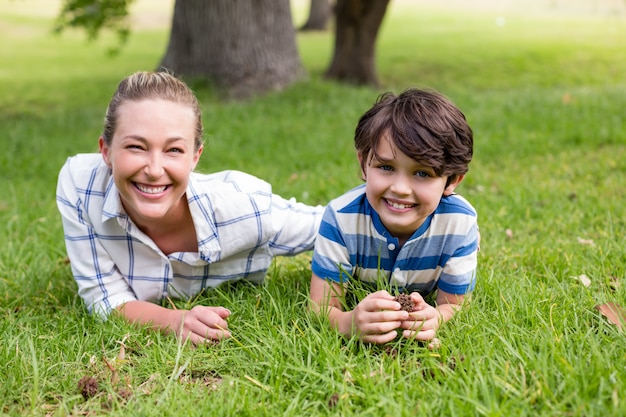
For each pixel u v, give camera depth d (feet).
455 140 7.84
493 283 9.44
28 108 34.19
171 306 9.86
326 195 15.37
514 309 8.66
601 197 14.11
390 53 54.85
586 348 7.67
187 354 8.08
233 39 30.09
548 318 8.39
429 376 7.29
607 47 54.29
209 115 24.54
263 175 17.40
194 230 9.40
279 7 30.73
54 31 35.24
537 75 43.80
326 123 23.59
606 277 9.73
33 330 8.90
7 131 24.45
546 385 6.78
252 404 7.00
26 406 7.33
